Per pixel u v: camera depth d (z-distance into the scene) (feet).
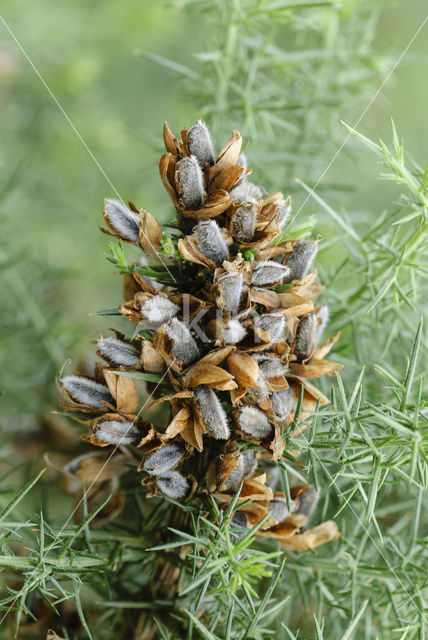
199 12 1.96
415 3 3.33
